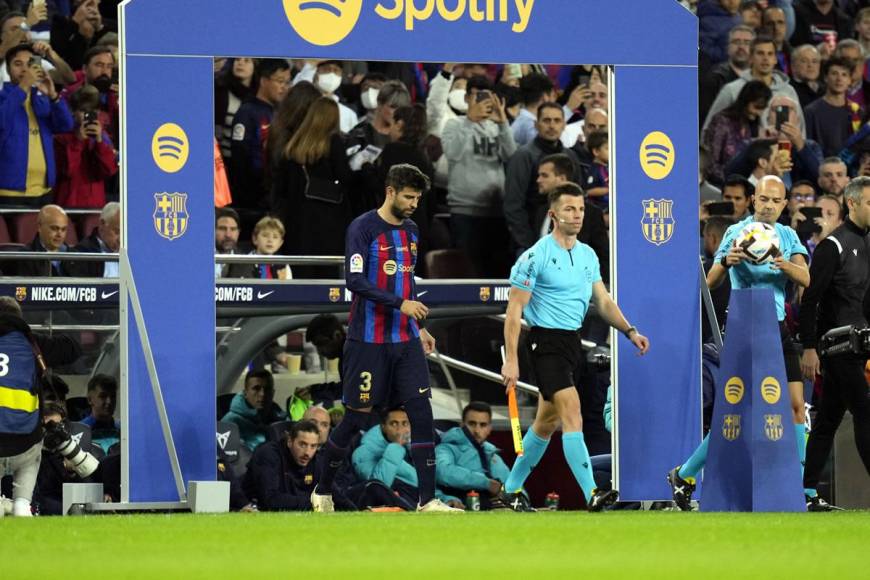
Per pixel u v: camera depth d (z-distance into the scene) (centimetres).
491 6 3625
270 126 5078
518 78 6272
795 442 3356
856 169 6575
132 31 3462
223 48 3500
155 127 3484
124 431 3456
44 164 5081
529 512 3431
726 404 3384
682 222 3800
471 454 4497
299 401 4525
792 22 6944
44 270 4619
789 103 6259
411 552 2123
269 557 2042
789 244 3756
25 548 2200
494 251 5528
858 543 2311
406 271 3509
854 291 3666
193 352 3519
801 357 3928
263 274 4903
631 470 3766
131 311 3466
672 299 3794
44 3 5497
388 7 3562
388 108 5334
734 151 6103
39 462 3409
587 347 4956
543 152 5334
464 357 5344
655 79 3772
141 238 3484
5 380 3306
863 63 6831
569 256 3447
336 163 5019
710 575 1809
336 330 4303
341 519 2983
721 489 3388
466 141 5466
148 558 2027
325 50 3538
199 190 3516
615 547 2219
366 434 4356
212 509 3438
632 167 3769
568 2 3684
